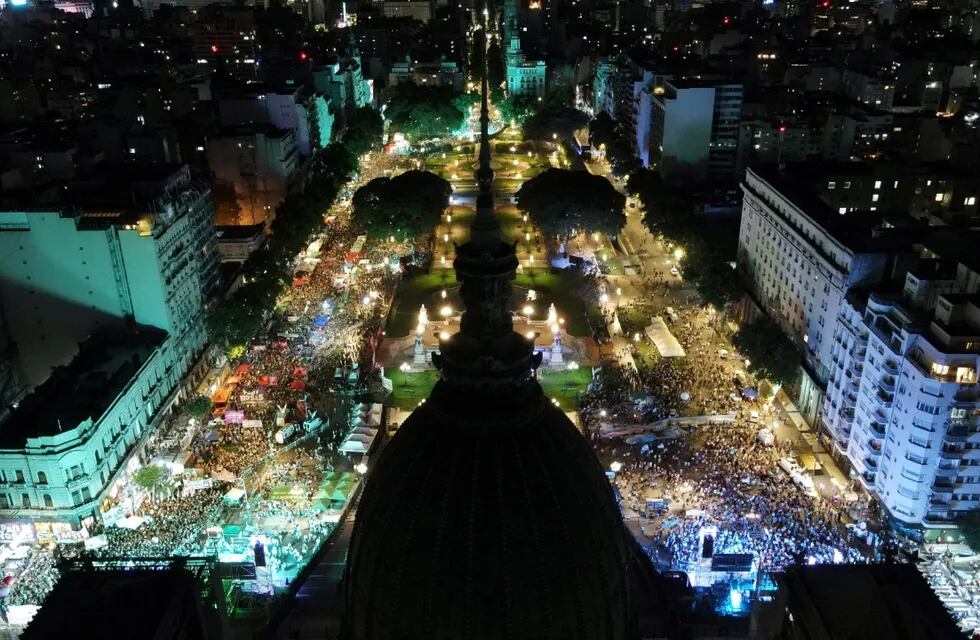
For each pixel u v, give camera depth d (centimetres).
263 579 12975
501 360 5747
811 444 17562
